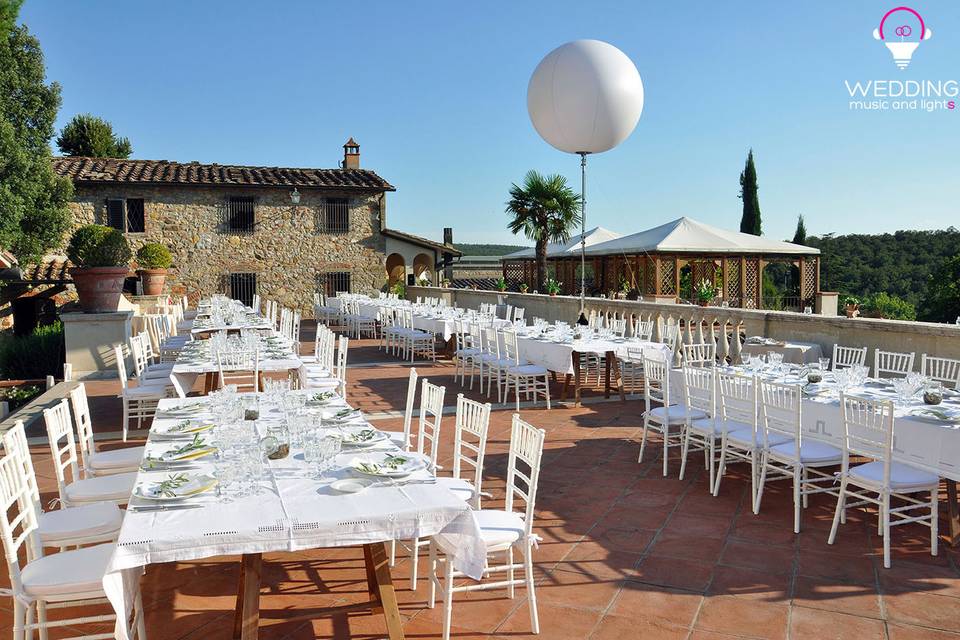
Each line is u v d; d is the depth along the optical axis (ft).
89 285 39.78
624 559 14.60
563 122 36.09
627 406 30.48
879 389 18.89
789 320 31.81
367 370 42.24
